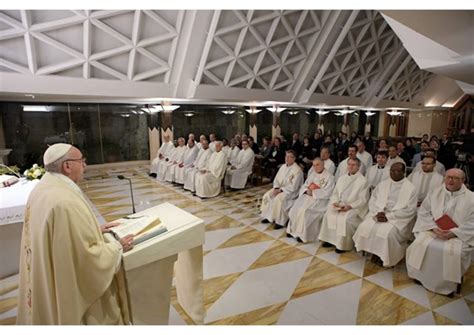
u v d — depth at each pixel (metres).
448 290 2.39
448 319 2.13
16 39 4.42
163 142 8.04
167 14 5.18
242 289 2.51
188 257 1.92
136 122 8.96
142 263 1.45
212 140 7.48
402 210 2.86
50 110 7.63
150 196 5.68
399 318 2.14
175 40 5.61
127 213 4.63
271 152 7.38
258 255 3.14
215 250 3.27
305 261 3.01
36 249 1.35
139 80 5.99
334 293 2.46
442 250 2.38
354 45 7.82
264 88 7.76
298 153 7.55
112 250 1.37
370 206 3.13
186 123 9.52
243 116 10.57
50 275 1.33
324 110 12.52
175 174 6.61
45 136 7.67
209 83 6.74
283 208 3.89
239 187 6.14
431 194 2.66
